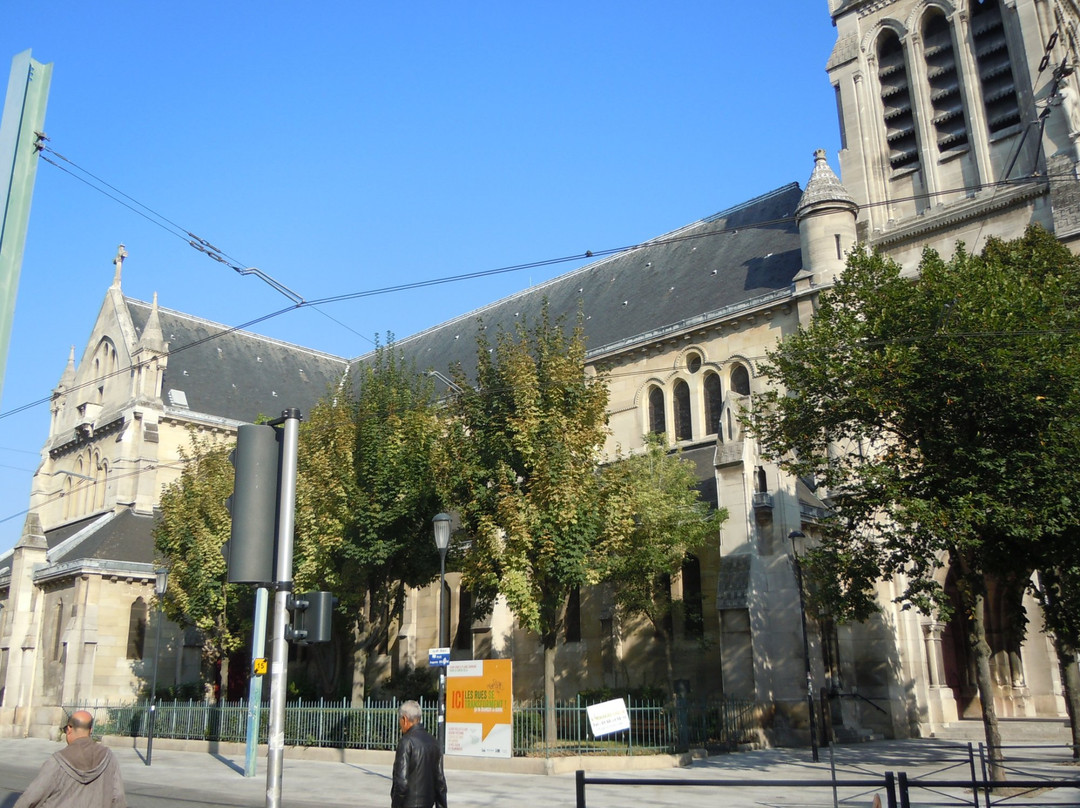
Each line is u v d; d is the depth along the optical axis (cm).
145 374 5594
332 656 3956
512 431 2688
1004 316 2078
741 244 4809
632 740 2544
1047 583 2278
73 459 6066
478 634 3962
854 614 2295
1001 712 3709
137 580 4653
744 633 2942
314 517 3297
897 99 4731
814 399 2338
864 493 2241
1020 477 1967
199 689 4553
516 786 2089
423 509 3250
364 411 3353
